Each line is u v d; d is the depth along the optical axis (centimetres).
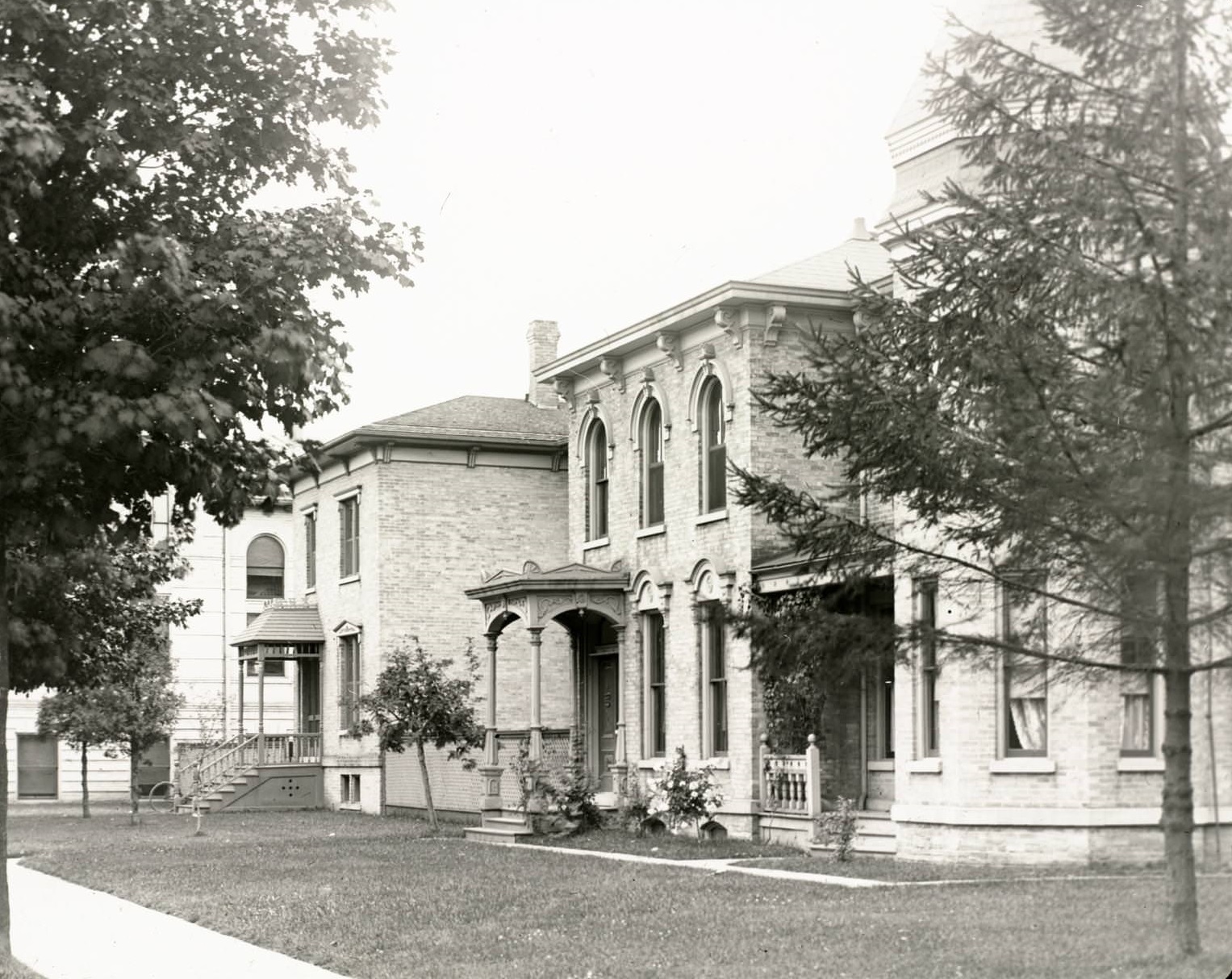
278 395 1328
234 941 1609
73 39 1206
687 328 2755
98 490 1328
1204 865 1839
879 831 2247
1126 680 1634
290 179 1348
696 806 2586
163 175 1322
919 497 1172
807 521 1250
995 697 1992
